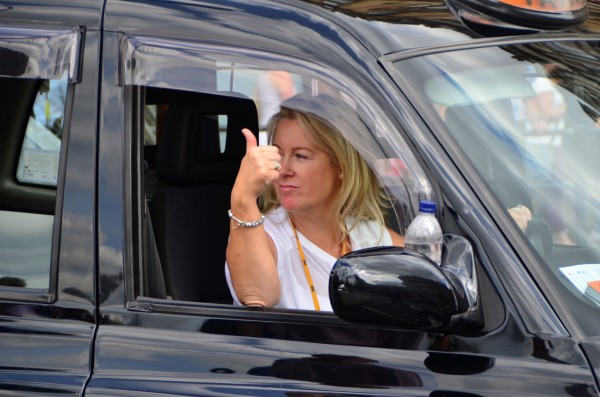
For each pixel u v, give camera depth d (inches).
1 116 490.9
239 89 437.4
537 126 434.9
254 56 434.0
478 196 402.9
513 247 394.6
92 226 427.5
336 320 411.2
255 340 411.2
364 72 424.5
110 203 428.1
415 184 410.6
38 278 462.3
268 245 470.3
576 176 427.8
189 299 528.1
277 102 438.0
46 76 439.8
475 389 380.8
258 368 405.1
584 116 444.8
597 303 392.5
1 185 487.5
